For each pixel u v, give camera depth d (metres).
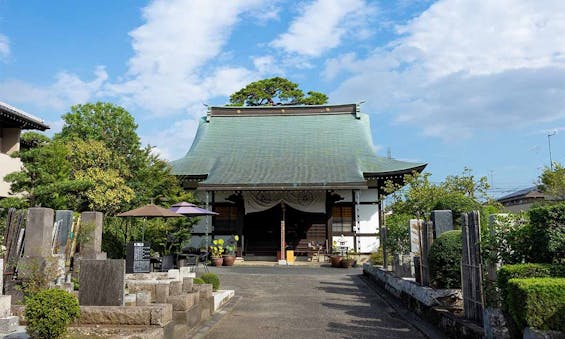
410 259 12.48
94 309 6.63
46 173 14.98
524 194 35.84
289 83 45.12
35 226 9.37
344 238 27.16
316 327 8.47
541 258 6.42
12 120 19.81
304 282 16.39
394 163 28.80
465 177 20.00
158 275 12.68
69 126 27.36
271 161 30.09
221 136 33.66
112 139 23.89
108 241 16.00
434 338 7.31
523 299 5.08
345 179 26.56
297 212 28.42
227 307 10.73
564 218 6.15
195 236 28.09
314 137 33.03
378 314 9.85
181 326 7.39
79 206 17.61
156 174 20.92
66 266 11.44
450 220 9.62
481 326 6.52
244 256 28.02
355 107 34.81
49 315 5.52
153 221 18.95
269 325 8.66
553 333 4.90
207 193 27.98
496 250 6.77
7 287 8.70
